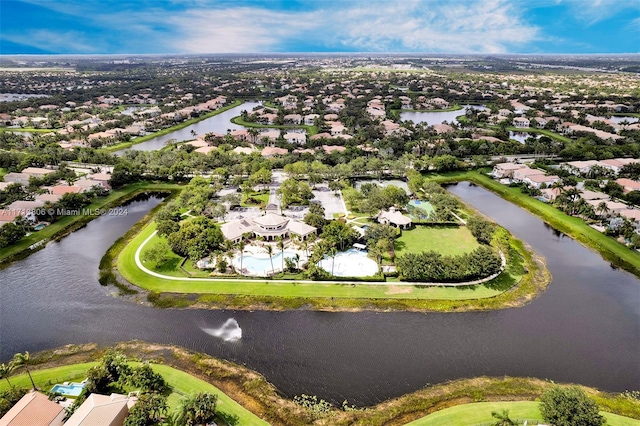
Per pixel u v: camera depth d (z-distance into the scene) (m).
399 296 94.81
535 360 76.69
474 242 122.69
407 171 179.75
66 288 98.50
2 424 54.06
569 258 115.88
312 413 64.25
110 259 112.00
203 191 148.00
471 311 90.69
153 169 182.12
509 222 140.38
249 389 68.69
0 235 116.50
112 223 138.12
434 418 62.75
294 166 175.50
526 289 99.44
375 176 187.25
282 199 147.25
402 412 64.31
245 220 132.12
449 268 99.81
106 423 55.88
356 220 136.75
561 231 132.88
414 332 84.00
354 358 76.62
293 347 79.38
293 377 72.00
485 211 150.38
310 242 120.06
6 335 81.94
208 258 111.06
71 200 142.00
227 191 167.00
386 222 133.75
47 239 123.75
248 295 94.69
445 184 183.62
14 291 97.31
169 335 82.31
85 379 69.56
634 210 134.75
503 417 56.47
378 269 106.12
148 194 170.38
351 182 179.38
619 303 95.25
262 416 63.44
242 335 82.50
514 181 178.88
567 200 145.88
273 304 91.88
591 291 99.69
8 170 184.88
